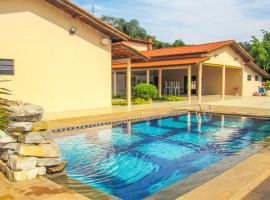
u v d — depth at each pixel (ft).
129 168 19.21
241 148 24.67
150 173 18.24
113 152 23.21
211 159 21.50
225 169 15.97
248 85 88.38
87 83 42.22
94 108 43.52
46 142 15.42
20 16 34.01
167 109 45.11
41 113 16.25
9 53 33.22
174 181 16.76
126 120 34.04
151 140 27.84
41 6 36.04
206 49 64.90
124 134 29.99
